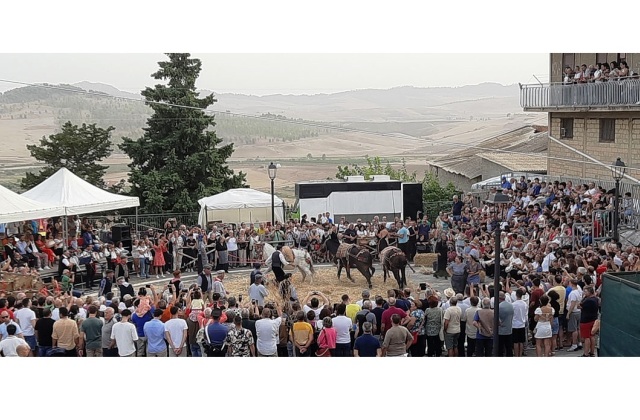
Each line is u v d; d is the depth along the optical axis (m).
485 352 17.88
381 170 65.12
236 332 16.31
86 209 32.06
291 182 125.12
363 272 28.80
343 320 17.19
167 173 51.91
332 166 143.88
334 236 31.53
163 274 32.19
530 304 19.56
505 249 28.00
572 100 38.91
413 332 17.62
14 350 16.34
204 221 38.03
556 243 25.31
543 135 61.03
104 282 25.03
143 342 17.72
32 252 30.17
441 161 64.12
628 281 15.99
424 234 34.22
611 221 27.97
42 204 30.83
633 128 36.50
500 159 54.34
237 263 33.81
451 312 17.97
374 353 16.11
